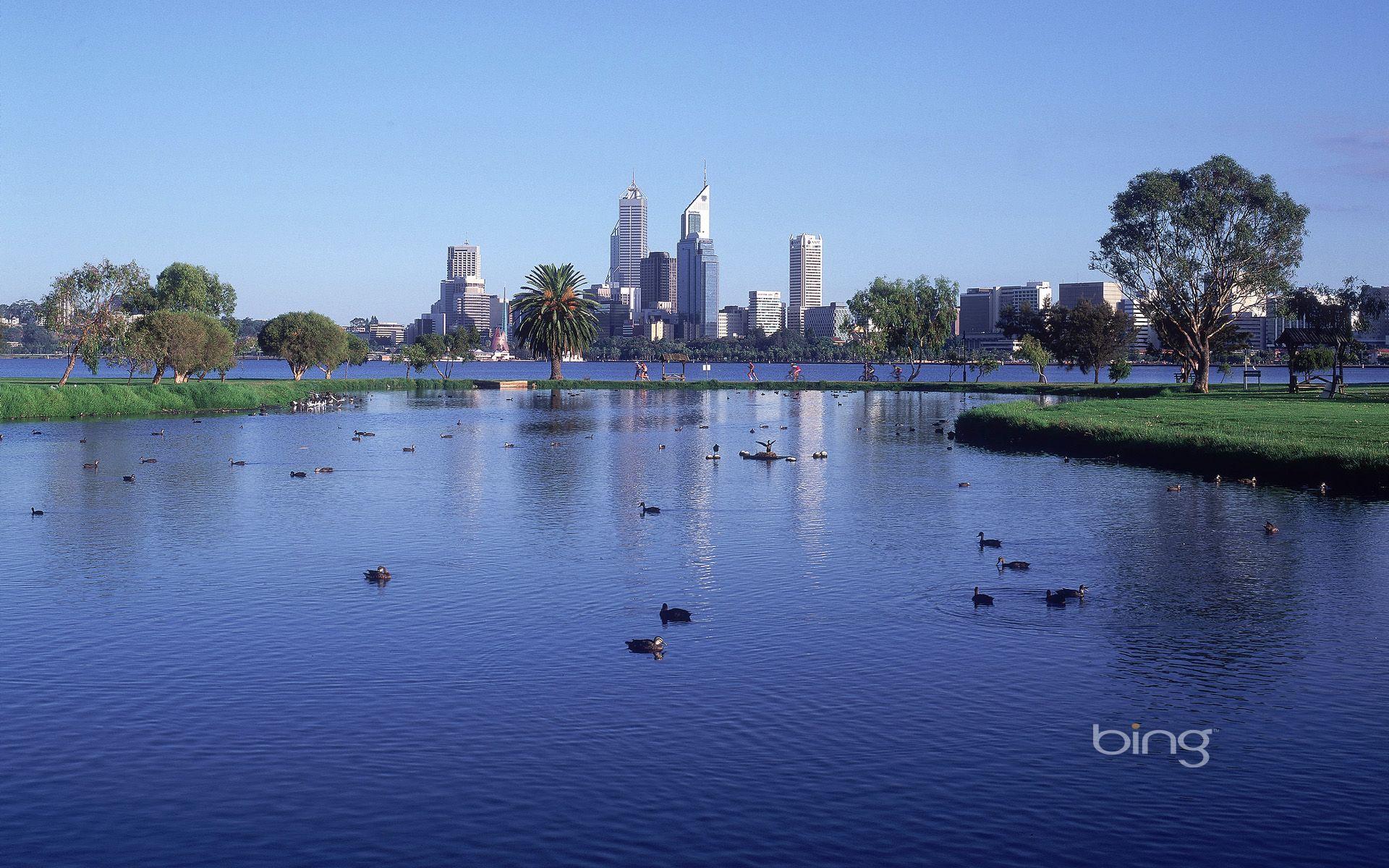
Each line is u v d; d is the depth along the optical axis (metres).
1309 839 19.22
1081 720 24.59
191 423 110.94
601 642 30.47
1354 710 25.28
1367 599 35.25
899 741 23.41
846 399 166.00
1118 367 187.50
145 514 52.06
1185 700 25.89
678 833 19.33
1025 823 19.77
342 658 29.02
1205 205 142.25
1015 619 32.91
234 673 27.83
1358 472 59.97
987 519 50.78
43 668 28.14
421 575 38.84
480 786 21.16
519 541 45.44
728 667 28.30
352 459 76.69
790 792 20.95
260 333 183.00
